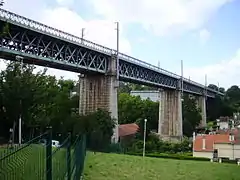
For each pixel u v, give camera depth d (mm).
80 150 14391
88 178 15000
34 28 39625
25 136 36938
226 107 141000
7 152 5043
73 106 64688
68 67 48688
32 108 35094
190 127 104562
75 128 49844
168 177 18281
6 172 4586
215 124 124938
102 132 49906
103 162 21375
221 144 59938
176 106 89062
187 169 21781
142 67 67250
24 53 38719
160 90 90750
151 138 74500
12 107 32812
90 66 52344
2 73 33000
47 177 6492
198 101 124938
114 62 57312
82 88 59406
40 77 36188
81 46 48750
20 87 32562
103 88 57250
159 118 90375
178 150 67562
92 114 53531
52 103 56469
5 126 36250
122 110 100688
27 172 5598
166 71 80250
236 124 114000
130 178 16641
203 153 58719
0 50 35594
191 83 104125
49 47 44031
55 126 52719
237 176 20906
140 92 162375
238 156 58281
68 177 9305
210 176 19938
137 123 85688
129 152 52594
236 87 165375
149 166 21750
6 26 22531
